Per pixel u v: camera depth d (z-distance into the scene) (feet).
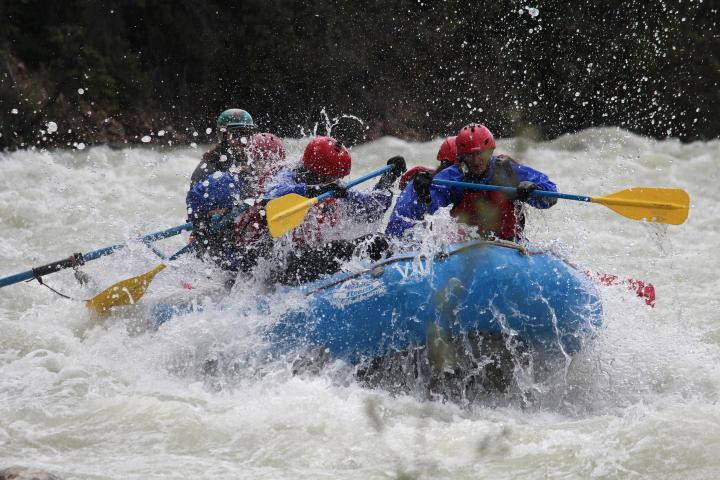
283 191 41.81
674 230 72.59
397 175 46.85
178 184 89.66
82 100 108.88
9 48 104.99
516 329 37.19
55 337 44.86
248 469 30.17
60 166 93.91
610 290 41.73
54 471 29.43
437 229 39.04
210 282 44.73
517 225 41.57
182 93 119.85
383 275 38.04
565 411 37.06
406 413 35.65
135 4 116.37
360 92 127.85
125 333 44.57
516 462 30.35
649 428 31.68
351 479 29.32
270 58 123.95
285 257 42.52
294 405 35.40
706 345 43.47
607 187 94.07
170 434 32.94
